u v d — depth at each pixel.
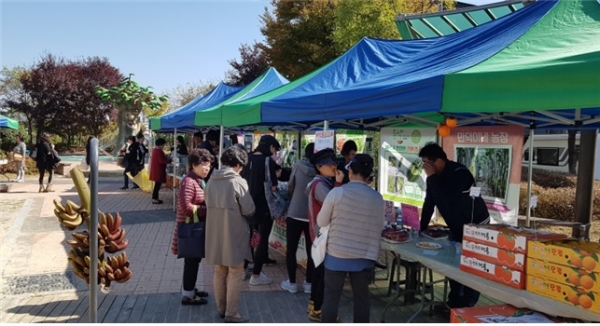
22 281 5.18
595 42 2.80
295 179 4.70
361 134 7.64
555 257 2.66
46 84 31.38
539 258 2.75
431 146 4.19
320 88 4.92
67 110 31.97
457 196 4.02
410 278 4.52
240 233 3.87
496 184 4.58
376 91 3.55
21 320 4.05
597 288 2.44
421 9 13.53
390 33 12.80
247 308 4.37
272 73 8.17
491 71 2.68
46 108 31.58
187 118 8.48
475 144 4.82
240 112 5.73
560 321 2.69
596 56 2.28
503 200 4.50
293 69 18.84
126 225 8.44
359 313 3.24
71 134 33.88
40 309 4.32
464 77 2.81
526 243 2.82
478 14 7.00
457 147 5.03
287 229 4.78
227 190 3.80
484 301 4.75
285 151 9.04
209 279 5.31
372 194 3.25
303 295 4.75
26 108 31.53
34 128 34.00
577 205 6.66
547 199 8.78
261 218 4.95
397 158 5.66
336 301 3.25
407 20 7.72
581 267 2.52
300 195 4.64
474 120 4.92
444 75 2.92
